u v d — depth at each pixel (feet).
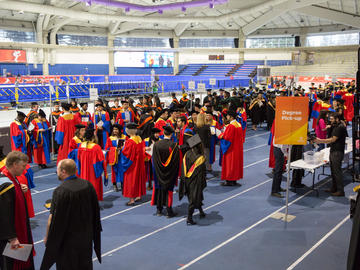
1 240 11.85
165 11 118.52
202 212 21.03
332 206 22.85
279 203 23.43
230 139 25.85
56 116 34.83
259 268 15.48
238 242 17.93
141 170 23.20
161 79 133.80
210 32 157.99
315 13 111.65
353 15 110.93
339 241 18.07
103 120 34.47
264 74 90.58
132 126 22.30
